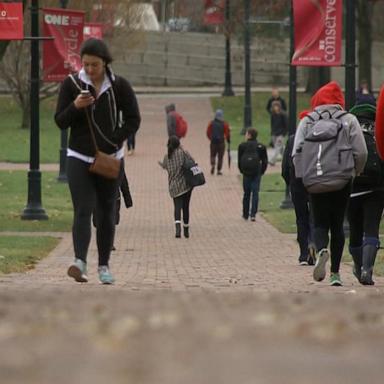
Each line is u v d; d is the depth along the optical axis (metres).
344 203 35.47
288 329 20.77
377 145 35.47
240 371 15.84
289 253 54.16
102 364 16.55
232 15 160.75
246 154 72.50
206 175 104.75
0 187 92.69
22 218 70.56
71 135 31.73
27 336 20.00
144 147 131.25
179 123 112.00
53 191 90.62
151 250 55.94
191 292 32.81
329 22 58.81
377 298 29.83
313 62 59.28
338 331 20.55
